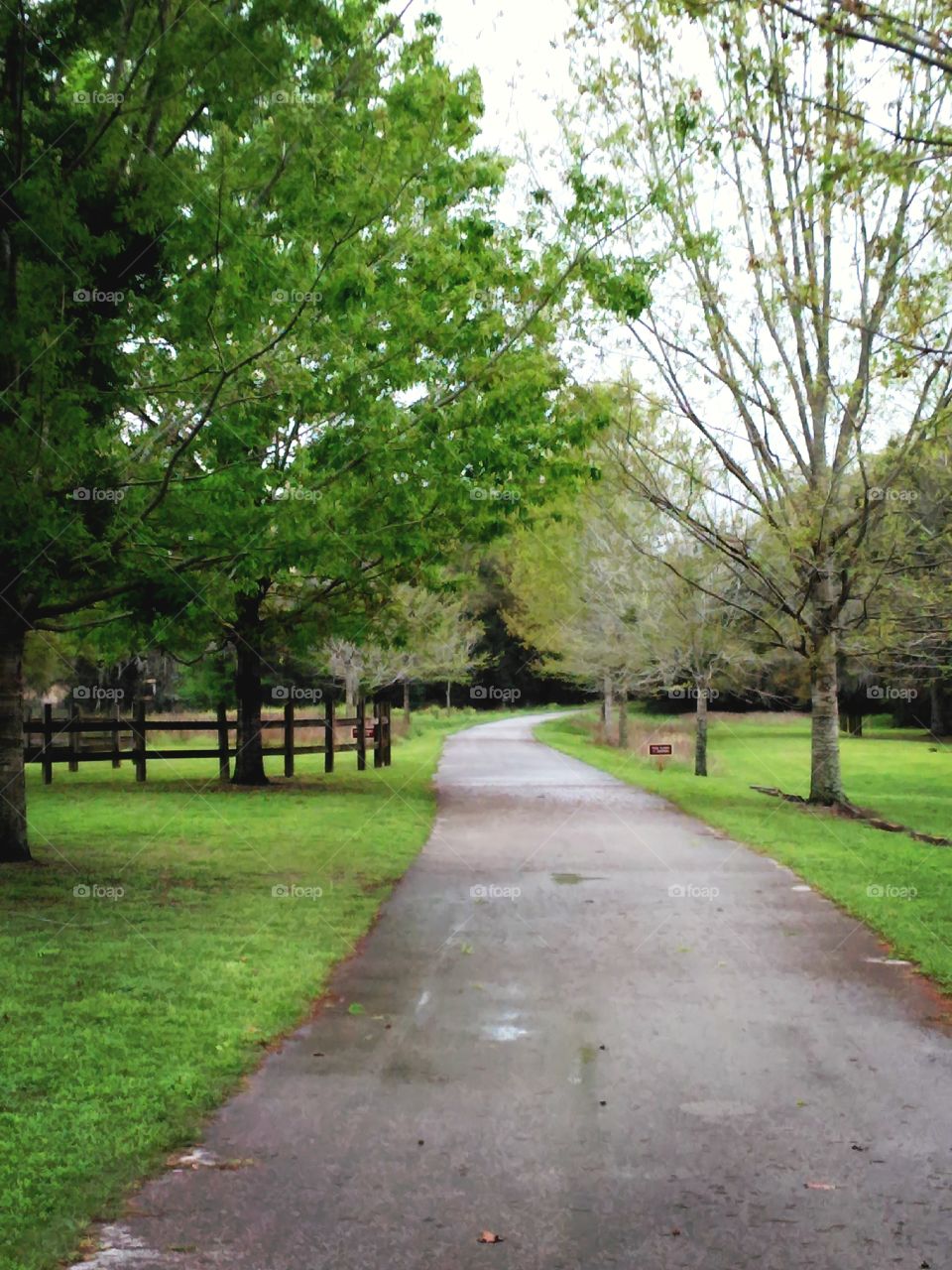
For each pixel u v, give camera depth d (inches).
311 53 416.8
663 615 1119.6
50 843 572.7
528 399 496.4
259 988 304.0
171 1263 161.5
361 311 442.9
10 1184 184.1
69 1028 266.8
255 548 470.9
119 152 398.0
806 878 497.0
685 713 2672.2
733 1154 200.7
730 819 725.9
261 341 424.5
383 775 1082.1
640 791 938.1
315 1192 184.9
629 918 411.2
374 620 877.8
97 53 412.8
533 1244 167.3
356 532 496.4
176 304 402.9
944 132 324.8
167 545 470.3
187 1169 193.8
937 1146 204.5
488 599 2726.4
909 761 1540.4
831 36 327.9
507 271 482.3
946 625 772.6
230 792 871.7
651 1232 171.5
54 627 559.5
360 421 461.7
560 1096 229.6
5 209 393.7
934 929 389.4
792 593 866.1
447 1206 179.6
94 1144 199.9
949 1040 269.3
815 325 699.4
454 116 437.4
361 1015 288.2
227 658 1407.5
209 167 407.2
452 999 303.6
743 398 769.6
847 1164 196.5
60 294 395.9
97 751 986.7
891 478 707.4
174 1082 230.8
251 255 394.0
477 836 641.0
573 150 596.4
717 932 388.8
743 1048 262.2
